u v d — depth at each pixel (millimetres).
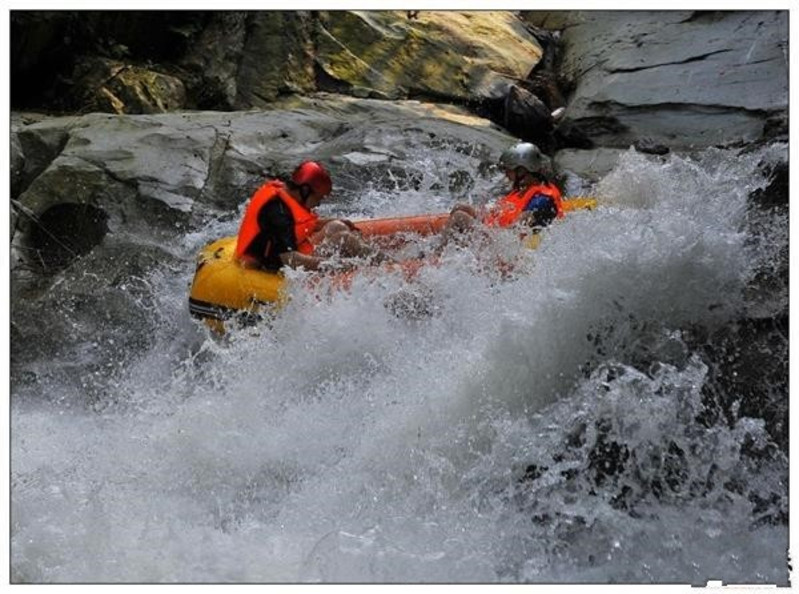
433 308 7410
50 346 9250
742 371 6648
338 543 5996
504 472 6434
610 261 6766
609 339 6754
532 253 7375
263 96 14414
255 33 14648
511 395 6602
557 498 6281
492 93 14938
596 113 13852
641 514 6250
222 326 8211
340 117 13516
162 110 13773
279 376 7414
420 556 5973
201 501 6656
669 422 6367
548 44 16547
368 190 10922
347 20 15008
